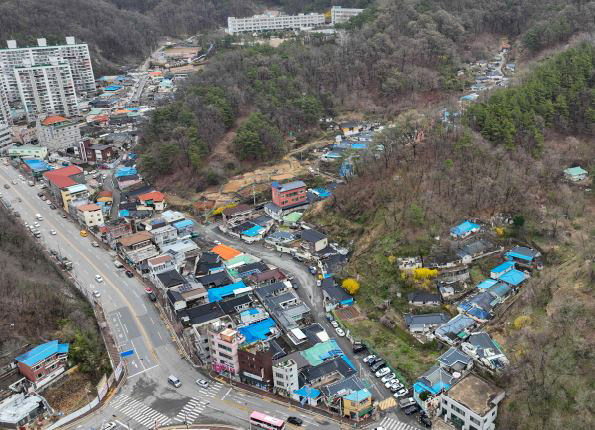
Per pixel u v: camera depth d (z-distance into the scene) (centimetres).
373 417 8119
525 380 7988
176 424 8056
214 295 11000
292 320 10212
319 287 11444
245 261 12312
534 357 8238
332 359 9188
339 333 10050
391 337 9862
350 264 11769
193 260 12619
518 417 7650
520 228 11531
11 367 8650
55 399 8381
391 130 13725
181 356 9512
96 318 10388
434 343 9419
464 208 11875
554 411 7500
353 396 8056
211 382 8925
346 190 13512
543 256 11012
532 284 10044
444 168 12456
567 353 8062
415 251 11081
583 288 9325
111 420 8162
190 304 10669
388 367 9150
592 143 13762
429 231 11350
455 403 7806
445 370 8581
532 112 13612
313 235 12625
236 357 8875
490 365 8650
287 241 13050
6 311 9219
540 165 12612
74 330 9444
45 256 12275
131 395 8675
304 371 8888
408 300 10412
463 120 13562
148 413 8294
